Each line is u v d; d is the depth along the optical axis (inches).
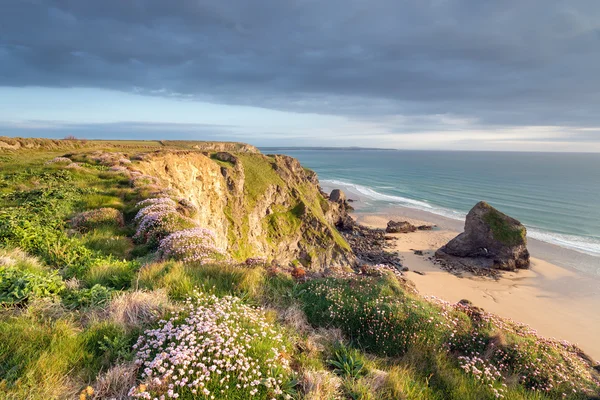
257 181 2610.7
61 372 174.9
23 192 680.4
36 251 403.9
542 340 353.7
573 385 282.2
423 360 275.4
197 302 269.3
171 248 457.1
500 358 302.4
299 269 409.4
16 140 1723.7
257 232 2377.0
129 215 659.4
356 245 2758.4
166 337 203.0
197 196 1603.1
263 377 190.9
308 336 275.7
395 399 210.5
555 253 2389.3
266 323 245.9
